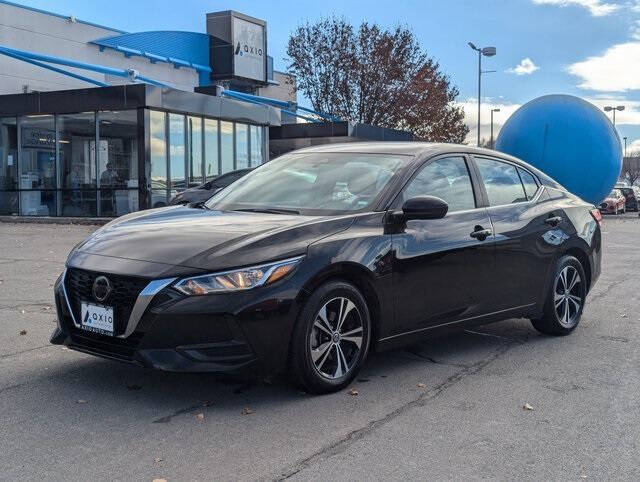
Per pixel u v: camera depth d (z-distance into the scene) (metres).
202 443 3.65
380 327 4.67
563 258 6.23
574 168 19.42
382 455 3.54
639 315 7.28
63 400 4.26
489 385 4.77
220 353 3.95
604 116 19.94
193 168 21.39
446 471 3.38
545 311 6.11
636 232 19.83
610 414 4.23
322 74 36.19
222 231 4.39
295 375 4.26
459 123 38.59
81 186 20.52
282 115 35.31
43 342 5.62
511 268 5.63
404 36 36.12
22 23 23.16
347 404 4.29
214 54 30.48
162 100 19.75
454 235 5.14
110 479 3.22
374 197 4.88
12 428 3.81
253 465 3.39
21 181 21.30
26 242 13.59
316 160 5.61
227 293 3.94
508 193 5.93
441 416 4.13
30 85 23.45
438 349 5.74
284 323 4.10
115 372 4.82
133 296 4.02
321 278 4.27
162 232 4.49
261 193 5.36
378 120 36.19
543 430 3.95
